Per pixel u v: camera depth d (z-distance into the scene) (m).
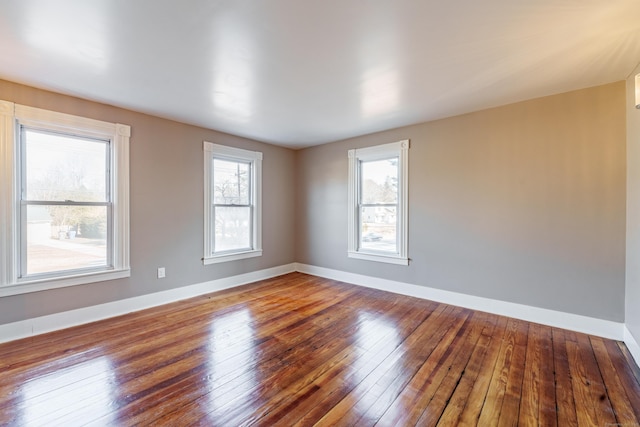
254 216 4.64
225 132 4.17
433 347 2.42
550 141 2.87
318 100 2.98
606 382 1.93
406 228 3.88
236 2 1.55
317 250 5.02
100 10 1.61
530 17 1.70
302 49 2.04
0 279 2.46
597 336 2.63
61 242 2.83
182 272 3.72
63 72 2.35
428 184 3.69
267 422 1.57
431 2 1.57
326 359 2.23
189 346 2.42
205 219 3.96
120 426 1.53
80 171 2.96
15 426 1.53
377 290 4.12
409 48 2.04
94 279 2.98
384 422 1.57
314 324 2.90
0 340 2.47
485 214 3.26
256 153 4.62
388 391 1.84
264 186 4.79
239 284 4.40
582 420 1.59
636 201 2.30
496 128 3.18
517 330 2.76
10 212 2.52
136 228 3.30
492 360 2.22
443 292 3.59
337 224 4.72
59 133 2.81
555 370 2.08
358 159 4.47
